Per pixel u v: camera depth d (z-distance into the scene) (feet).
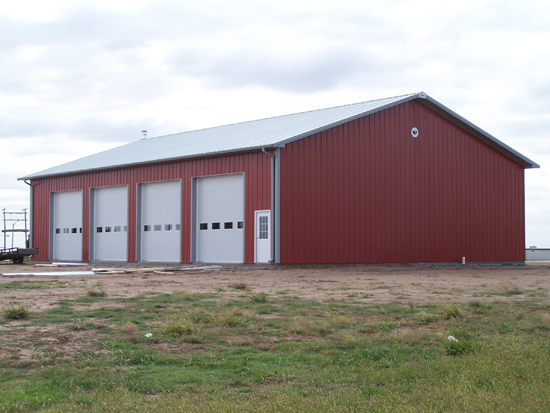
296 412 19.26
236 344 30.78
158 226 108.37
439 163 110.01
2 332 33.42
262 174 90.27
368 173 99.04
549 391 21.08
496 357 26.13
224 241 96.94
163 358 27.45
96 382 23.39
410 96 104.94
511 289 57.67
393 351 28.99
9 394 21.70
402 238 102.99
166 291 56.49
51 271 89.10
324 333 33.86
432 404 19.86
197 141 117.80
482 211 116.47
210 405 19.95
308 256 90.74
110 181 117.29
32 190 137.59
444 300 49.52
